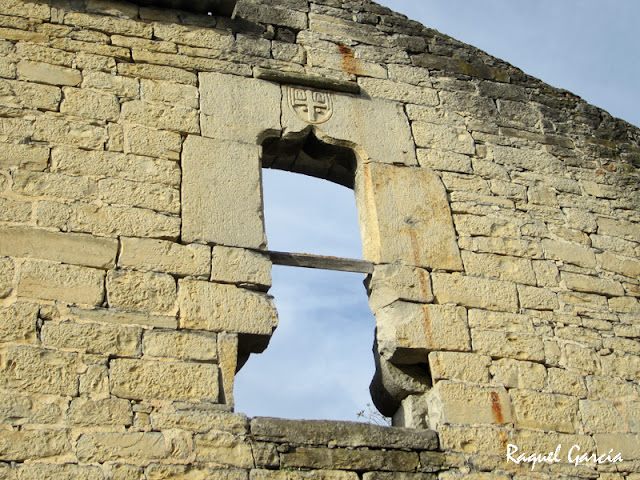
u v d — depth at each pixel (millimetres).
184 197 8664
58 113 8812
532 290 9391
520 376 8633
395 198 9570
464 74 11258
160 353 7613
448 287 9039
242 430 7387
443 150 10273
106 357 7445
